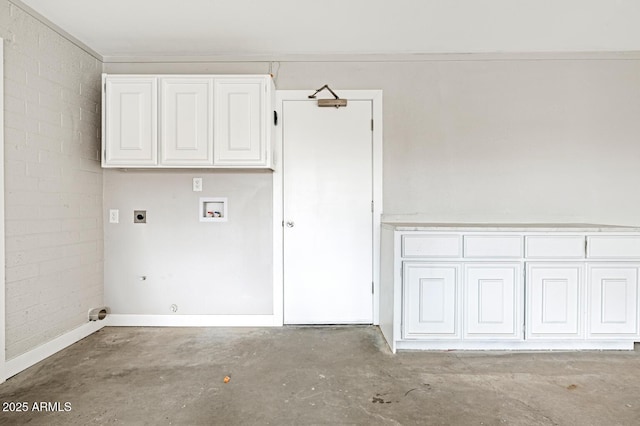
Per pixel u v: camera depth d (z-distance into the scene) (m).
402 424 1.75
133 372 2.28
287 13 2.50
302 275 3.16
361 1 2.36
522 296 2.53
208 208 3.18
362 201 3.15
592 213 3.12
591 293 2.53
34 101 2.39
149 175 3.16
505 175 3.12
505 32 2.78
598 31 2.77
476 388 2.08
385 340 2.82
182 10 2.45
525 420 1.78
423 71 3.13
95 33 2.75
